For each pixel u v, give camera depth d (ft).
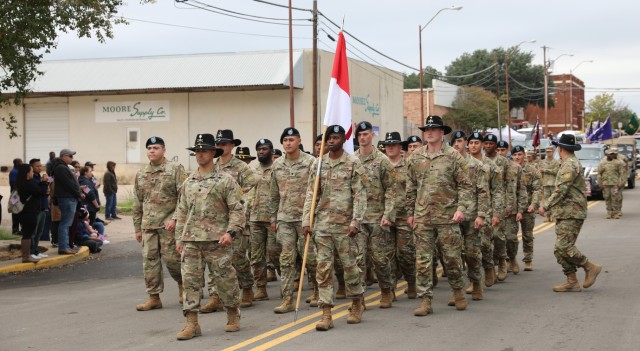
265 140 36.06
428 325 28.43
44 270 47.16
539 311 30.86
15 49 50.62
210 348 25.18
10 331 28.78
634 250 49.55
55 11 51.19
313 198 28.17
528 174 43.16
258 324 29.25
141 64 126.41
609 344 25.02
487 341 25.64
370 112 140.36
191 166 125.08
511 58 274.77
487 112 200.23
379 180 32.19
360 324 28.78
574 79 350.84
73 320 30.76
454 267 30.94
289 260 32.14
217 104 124.16
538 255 49.65
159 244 32.91
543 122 320.50
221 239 26.68
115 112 127.54
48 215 57.88
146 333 27.94
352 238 28.37
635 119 179.22
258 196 35.27
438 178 30.30
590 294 34.53
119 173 126.62
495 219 37.17
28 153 130.93
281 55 121.29
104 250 56.75
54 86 124.77
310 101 120.37
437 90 189.06
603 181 74.43
